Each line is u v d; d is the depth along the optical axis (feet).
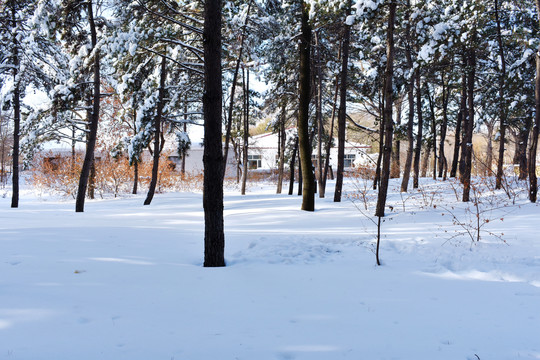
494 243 21.24
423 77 64.69
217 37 20.43
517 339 10.03
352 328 10.86
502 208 36.55
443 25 40.83
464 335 10.34
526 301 13.29
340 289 14.97
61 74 58.90
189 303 12.85
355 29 51.37
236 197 66.28
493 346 9.61
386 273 17.49
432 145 102.94
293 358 8.87
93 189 76.84
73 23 51.11
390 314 12.08
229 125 61.87
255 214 44.62
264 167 183.62
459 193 49.29
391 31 37.06
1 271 15.74
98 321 10.82
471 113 43.42
